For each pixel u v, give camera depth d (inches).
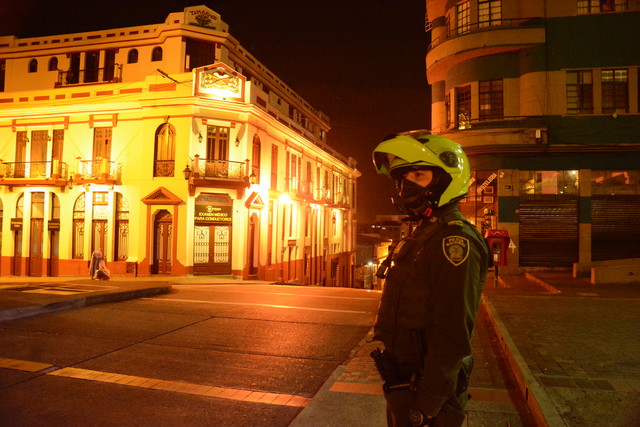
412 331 77.7
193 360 239.1
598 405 144.3
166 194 826.2
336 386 189.3
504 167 740.7
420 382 74.9
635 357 201.2
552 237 733.9
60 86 1015.6
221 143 856.9
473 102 771.4
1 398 178.9
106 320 339.9
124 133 869.8
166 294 519.5
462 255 73.4
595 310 334.3
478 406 160.9
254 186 906.1
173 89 836.0
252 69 1078.4
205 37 949.8
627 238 725.3
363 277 1905.8
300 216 1176.8
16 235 928.3
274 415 168.1
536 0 737.6
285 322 347.3
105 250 866.8
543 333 252.8
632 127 708.7
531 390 157.8
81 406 173.0
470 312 72.7
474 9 769.6
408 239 83.7
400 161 84.0
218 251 850.8
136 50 987.3
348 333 312.7
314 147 1263.5
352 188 1793.8
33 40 1051.3
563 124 721.6
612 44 720.3
